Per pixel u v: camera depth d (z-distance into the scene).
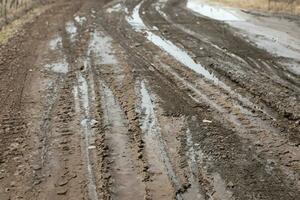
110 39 19.12
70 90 12.60
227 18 25.56
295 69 14.69
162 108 11.22
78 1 34.12
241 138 9.62
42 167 8.54
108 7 29.98
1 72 14.53
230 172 8.30
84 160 8.77
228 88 12.65
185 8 29.80
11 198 7.58
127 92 12.32
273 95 12.06
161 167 8.49
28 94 12.35
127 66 14.80
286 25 23.48
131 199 7.51
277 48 17.77
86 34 20.27
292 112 10.89
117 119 10.60
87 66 14.95
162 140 9.55
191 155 8.93
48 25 23.00
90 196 7.60
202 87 12.73
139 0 34.25
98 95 12.14
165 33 20.45
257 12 28.39
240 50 17.25
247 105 11.41
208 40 19.03
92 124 10.34
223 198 7.53
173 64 15.01
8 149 9.23
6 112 11.10
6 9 26.28
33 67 15.02
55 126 10.26
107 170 8.40
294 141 9.49
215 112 10.98
